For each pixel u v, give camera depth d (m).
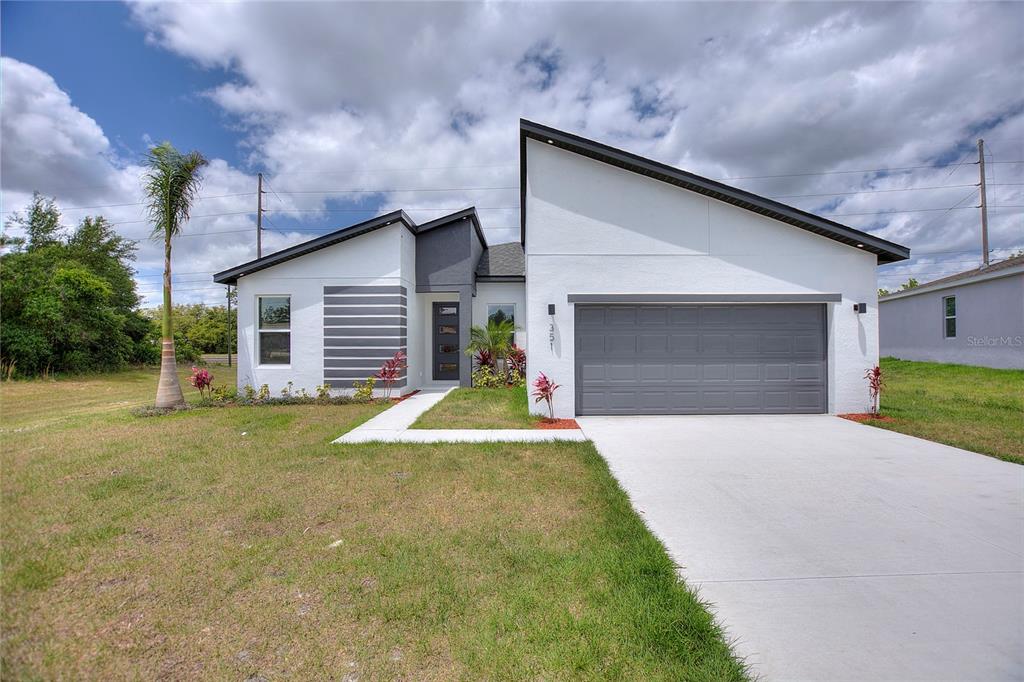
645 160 8.32
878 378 8.38
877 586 2.77
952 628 2.36
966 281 15.43
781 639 2.28
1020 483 4.68
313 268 11.00
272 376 10.97
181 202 9.47
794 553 3.20
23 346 15.93
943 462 5.45
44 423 8.02
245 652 2.20
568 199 8.57
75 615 2.52
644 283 8.54
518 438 6.64
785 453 5.88
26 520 3.79
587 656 2.11
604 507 3.98
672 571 2.87
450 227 12.73
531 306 8.52
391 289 11.02
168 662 2.14
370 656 2.16
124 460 5.47
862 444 6.35
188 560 3.13
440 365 14.20
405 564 3.01
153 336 24.31
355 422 7.83
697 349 8.65
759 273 8.56
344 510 3.98
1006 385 11.88
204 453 5.81
